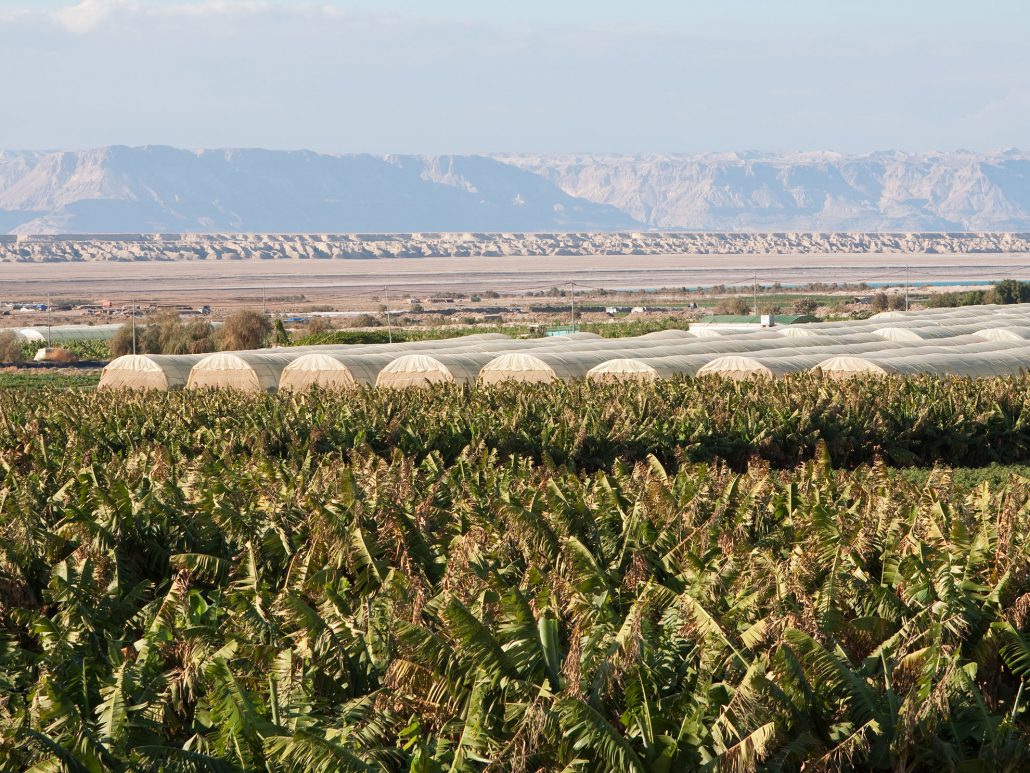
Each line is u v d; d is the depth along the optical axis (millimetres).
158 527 27859
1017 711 18047
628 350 85750
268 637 19578
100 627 22156
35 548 26578
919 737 16047
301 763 14531
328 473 32906
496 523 26828
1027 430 55344
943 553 22203
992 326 110062
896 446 52844
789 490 28703
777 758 15211
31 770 14602
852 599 20531
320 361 82938
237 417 53094
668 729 15953
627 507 28250
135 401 59000
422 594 20469
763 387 60125
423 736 16766
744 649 17453
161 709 18047
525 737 14930
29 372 130250
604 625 17984
